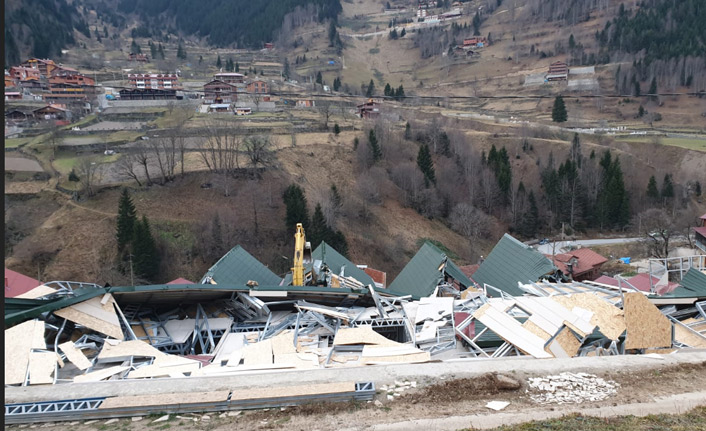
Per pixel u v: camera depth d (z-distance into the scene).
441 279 32.09
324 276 31.80
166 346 23.27
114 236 57.84
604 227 79.12
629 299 21.50
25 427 15.11
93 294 22.30
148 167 72.12
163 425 15.09
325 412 15.66
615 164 80.81
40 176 68.62
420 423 14.74
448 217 79.50
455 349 21.70
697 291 24.95
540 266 30.42
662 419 14.58
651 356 19.41
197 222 62.03
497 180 82.25
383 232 70.38
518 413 15.24
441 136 93.69
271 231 63.75
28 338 19.44
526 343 20.41
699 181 84.38
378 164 84.62
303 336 23.11
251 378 17.97
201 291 24.31
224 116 104.94
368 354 20.31
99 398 16.42
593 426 14.15
